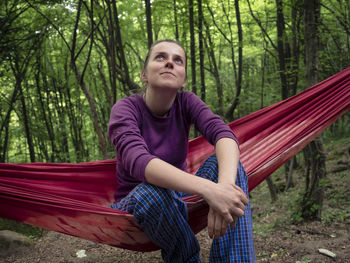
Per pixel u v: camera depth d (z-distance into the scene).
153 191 1.13
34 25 6.44
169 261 1.29
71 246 3.16
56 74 9.20
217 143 1.33
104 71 9.65
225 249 1.19
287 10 5.26
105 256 2.83
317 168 3.25
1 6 5.77
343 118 7.64
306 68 3.22
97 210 1.29
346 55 5.60
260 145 2.18
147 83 1.49
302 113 2.21
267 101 7.05
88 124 11.72
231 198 1.07
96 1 5.45
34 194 1.39
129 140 1.24
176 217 1.15
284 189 6.16
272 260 2.41
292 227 3.14
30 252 3.10
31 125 8.28
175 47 1.39
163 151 1.45
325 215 3.31
